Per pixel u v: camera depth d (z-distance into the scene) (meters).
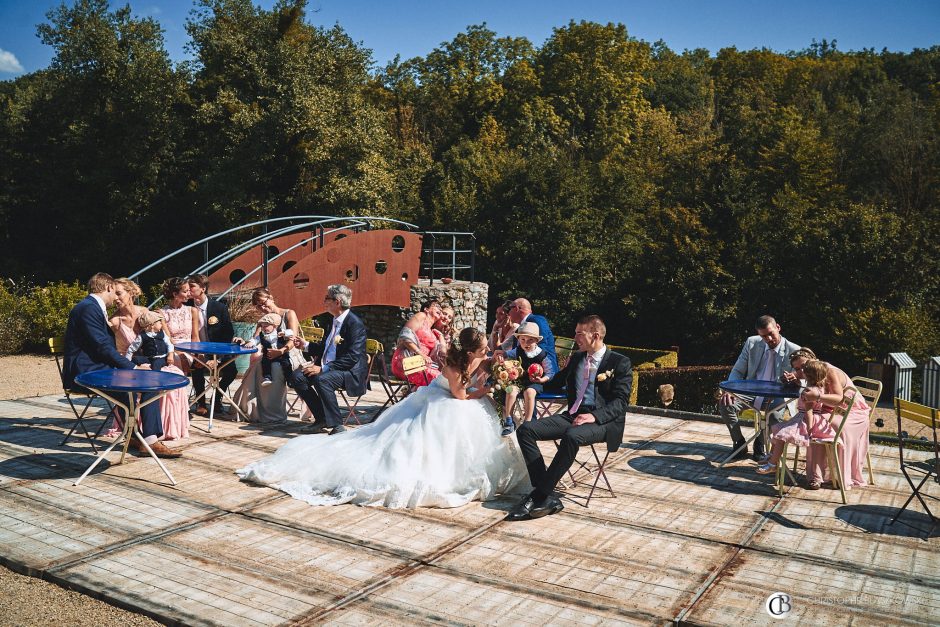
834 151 36.09
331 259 14.86
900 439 5.30
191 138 32.47
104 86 31.53
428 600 3.92
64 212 31.86
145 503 5.29
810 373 5.84
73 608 3.80
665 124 46.72
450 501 5.41
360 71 32.09
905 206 32.72
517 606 3.88
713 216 30.22
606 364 5.62
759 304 28.66
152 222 32.09
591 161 41.81
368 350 7.86
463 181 35.56
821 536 5.01
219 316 8.20
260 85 29.81
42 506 5.16
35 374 12.71
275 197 29.73
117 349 6.60
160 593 3.90
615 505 5.59
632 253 33.00
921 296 25.05
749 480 6.35
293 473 5.81
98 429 7.39
